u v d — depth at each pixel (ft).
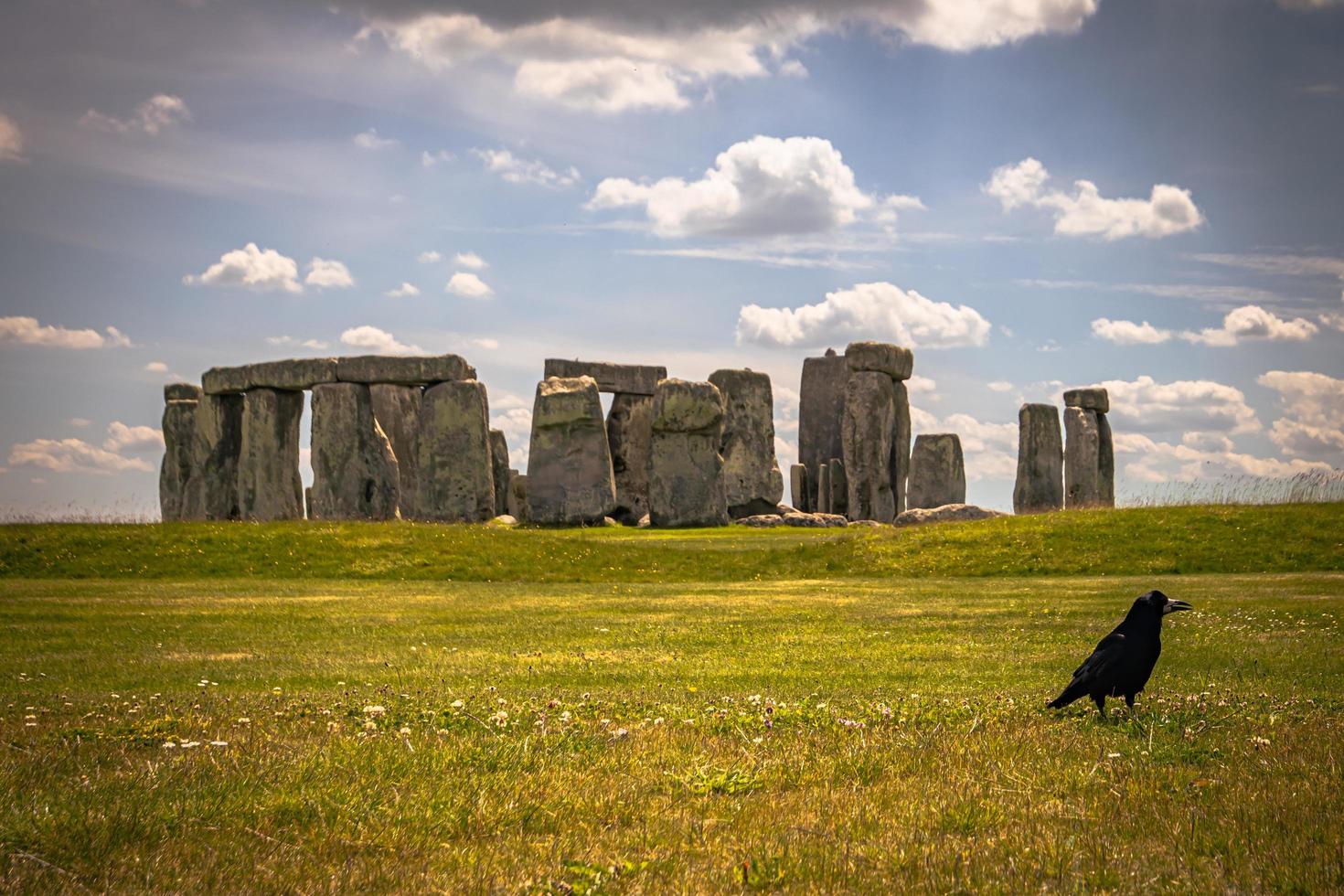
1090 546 112.27
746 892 21.24
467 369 196.54
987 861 22.38
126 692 48.55
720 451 201.46
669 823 25.57
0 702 44.86
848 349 215.31
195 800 26.58
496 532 129.90
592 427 192.34
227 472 203.00
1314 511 118.21
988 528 121.39
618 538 151.23
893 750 31.91
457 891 21.52
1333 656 54.70
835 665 55.06
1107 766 29.43
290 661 58.39
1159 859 22.52
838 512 225.35
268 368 196.13
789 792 28.25
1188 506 126.00
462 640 66.85
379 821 25.61
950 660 56.18
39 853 23.08
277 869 22.67
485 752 31.73
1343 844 22.94
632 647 62.95
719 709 40.45
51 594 95.14
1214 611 73.67
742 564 115.75
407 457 202.49
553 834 25.23
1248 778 28.27
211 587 101.76
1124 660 35.60
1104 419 214.90
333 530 126.11
